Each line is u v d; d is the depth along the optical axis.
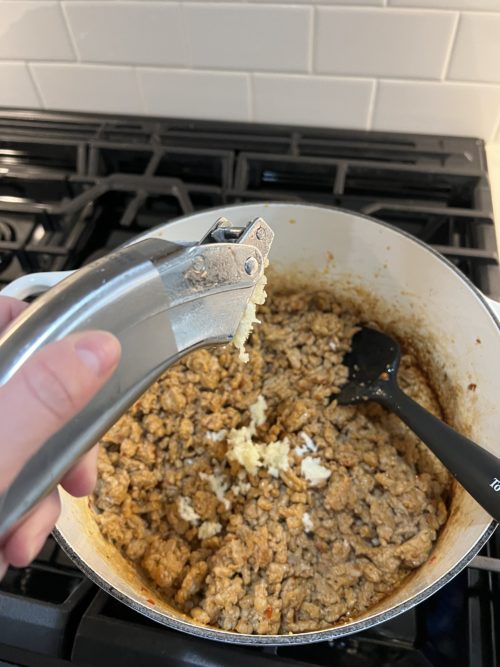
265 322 0.82
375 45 0.83
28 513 0.37
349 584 0.60
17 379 0.32
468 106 0.89
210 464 0.70
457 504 0.62
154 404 0.72
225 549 0.61
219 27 0.85
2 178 0.92
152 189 0.86
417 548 0.60
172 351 0.41
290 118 0.96
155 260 0.38
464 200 0.87
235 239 0.43
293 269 0.82
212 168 0.93
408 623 0.56
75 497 0.57
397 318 0.78
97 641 0.50
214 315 0.42
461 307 0.67
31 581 0.58
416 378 0.78
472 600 0.54
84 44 0.91
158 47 0.89
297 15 0.82
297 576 0.60
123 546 0.63
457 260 0.77
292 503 0.66
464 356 0.69
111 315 0.35
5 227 0.87
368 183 0.90
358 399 0.73
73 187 0.92
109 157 0.94
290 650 0.54
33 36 0.91
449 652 0.52
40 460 0.35
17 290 0.62
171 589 0.61
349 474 0.68
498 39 0.79
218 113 0.98
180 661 0.49
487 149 0.93
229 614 0.56
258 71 0.90
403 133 0.94
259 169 0.91
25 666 0.52
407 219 0.87
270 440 0.71
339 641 0.55
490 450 0.61
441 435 0.62
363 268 0.77
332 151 0.92
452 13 0.78
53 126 0.99
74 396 0.33
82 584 0.55
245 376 0.76
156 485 0.69
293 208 0.73
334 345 0.78
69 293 0.35
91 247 0.87
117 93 0.98
